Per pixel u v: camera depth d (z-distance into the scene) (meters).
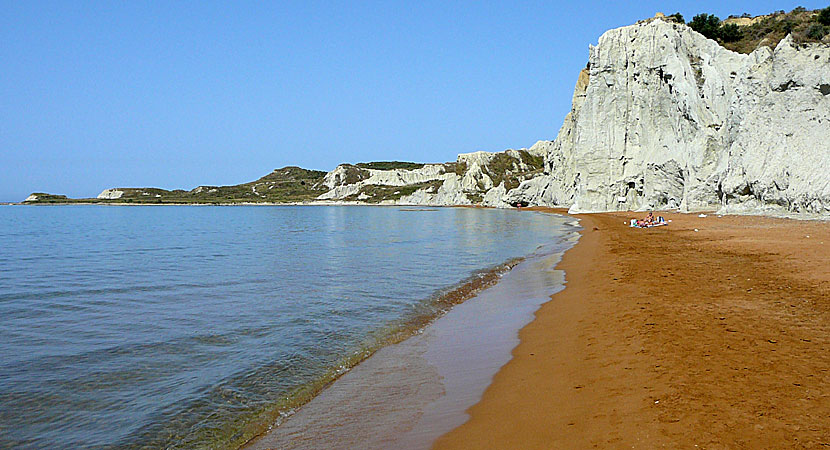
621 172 66.25
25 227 66.88
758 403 6.16
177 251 33.97
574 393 7.39
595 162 67.62
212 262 27.31
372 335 11.79
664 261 19.00
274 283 19.53
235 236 48.31
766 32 65.56
